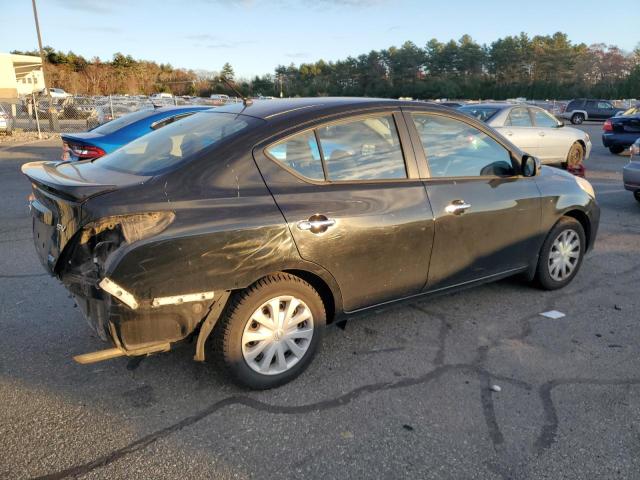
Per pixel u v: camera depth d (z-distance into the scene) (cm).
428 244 374
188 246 281
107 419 294
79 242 278
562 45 8612
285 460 264
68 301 457
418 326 420
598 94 7288
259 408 307
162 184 288
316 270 326
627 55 8131
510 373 351
